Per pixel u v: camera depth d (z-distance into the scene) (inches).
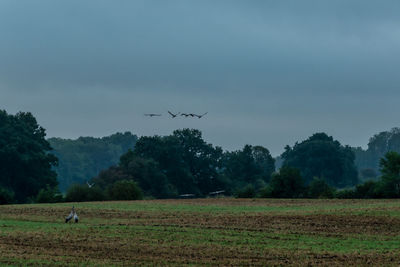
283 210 3189.0
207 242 2108.8
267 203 3863.2
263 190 4687.5
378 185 4375.0
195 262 1790.1
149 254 1895.9
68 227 2463.1
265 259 1841.8
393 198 4296.3
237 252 1937.7
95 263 1761.8
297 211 3065.9
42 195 4596.5
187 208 3410.4
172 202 4003.4
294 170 4680.1
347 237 2241.6
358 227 2480.3
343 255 1907.0
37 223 2635.3
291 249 1996.8
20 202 5816.9
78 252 1919.3
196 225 2518.5
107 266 1728.6
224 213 3026.6
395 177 4338.1
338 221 2632.9
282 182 4645.7
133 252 1924.2
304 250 1982.0
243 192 4719.5
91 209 3334.2
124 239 2159.2
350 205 3533.5
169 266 1738.4
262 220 2682.1
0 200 4473.4
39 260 1793.8
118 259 1819.6
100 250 1953.7
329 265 1769.2
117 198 4596.5
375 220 2652.6
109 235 2245.3
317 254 1919.3
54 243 2073.1
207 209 3329.2
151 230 2373.3
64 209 3341.5
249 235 2262.6
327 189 4584.2
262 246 2044.8
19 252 1911.9
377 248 2032.5
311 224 2554.1
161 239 2162.9
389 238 2225.6
